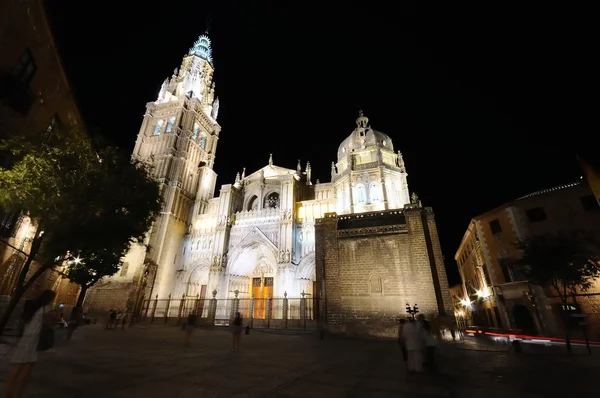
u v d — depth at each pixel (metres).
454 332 22.47
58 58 22.08
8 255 24.84
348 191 47.00
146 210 22.22
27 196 15.03
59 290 38.03
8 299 25.08
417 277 24.75
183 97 63.41
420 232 26.22
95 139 20.14
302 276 43.03
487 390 7.74
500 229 35.16
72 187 16.23
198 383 7.92
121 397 6.48
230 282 46.56
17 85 18.34
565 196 30.91
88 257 24.09
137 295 42.78
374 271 25.98
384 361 12.57
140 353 13.43
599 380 9.02
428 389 7.79
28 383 7.41
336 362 12.12
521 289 30.91
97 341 18.16
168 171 54.84
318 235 29.80
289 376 9.12
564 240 25.27
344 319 24.81
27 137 16.52
